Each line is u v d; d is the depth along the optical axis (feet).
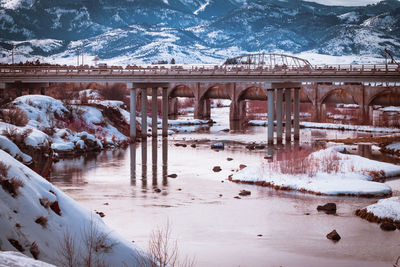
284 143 405.80
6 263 56.54
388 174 253.65
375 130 499.92
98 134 405.80
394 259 145.18
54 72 444.96
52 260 87.20
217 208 197.57
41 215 92.79
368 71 380.78
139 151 363.35
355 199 211.41
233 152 354.33
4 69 490.08
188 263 137.49
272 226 174.40
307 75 393.29
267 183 238.07
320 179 238.89
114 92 619.67
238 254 147.23
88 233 98.12
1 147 143.54
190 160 319.27
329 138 437.99
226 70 417.08
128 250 100.22
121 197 216.13
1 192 90.48
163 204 203.92
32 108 380.17
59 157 328.49
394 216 179.32
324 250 152.15
